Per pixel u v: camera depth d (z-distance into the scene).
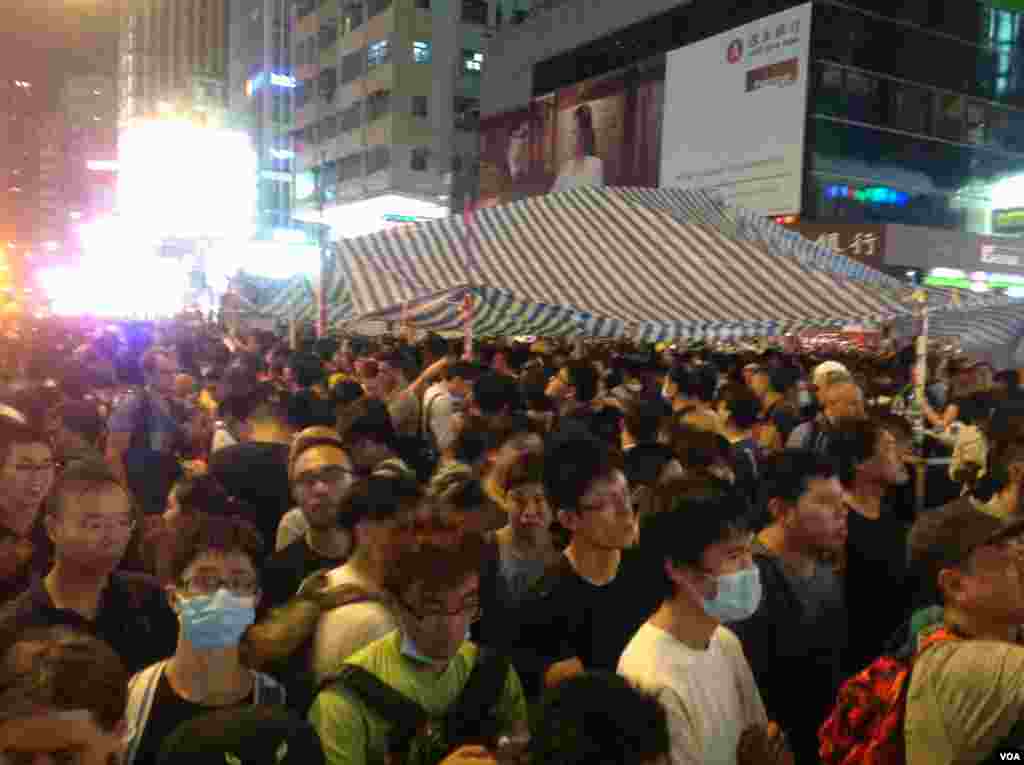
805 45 29.23
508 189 46.59
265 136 86.50
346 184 62.28
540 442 4.32
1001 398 7.19
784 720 3.19
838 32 29.72
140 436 5.96
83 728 1.59
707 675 2.45
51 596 2.94
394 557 2.39
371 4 58.81
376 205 57.62
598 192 10.59
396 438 5.91
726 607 2.43
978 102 33.19
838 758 2.27
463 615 2.29
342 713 2.24
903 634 2.90
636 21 37.28
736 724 2.49
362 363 9.54
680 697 2.35
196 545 2.30
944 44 32.16
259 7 89.62
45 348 9.70
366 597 2.72
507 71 46.91
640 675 2.38
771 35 30.47
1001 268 28.75
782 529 3.37
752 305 8.73
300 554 3.63
